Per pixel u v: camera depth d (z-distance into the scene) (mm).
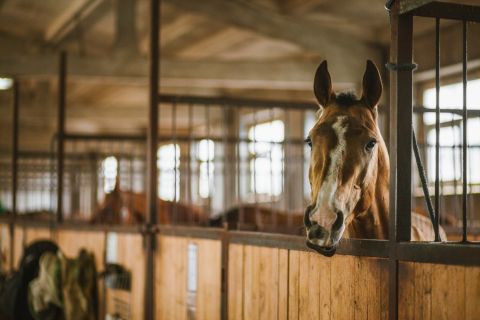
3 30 14578
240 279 3529
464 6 2303
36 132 17625
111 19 12195
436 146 2301
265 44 11555
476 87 7980
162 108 15797
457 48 8109
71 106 16359
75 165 10766
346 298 2557
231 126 14023
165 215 7594
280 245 3088
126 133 19516
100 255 5844
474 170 7633
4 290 5461
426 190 2635
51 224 7156
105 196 8219
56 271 4719
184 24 11508
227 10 9625
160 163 13070
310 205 2287
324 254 2291
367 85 2564
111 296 5629
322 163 2346
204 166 12195
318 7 9086
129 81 10469
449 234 4707
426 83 8906
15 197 8922
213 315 3871
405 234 2277
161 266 4754
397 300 2254
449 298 2021
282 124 13312
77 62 10156
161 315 4723
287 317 3014
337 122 2420
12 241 8492
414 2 2240
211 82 10172
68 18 12531
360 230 2744
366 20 9164
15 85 9062
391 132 2322
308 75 10172
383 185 2719
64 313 4695
